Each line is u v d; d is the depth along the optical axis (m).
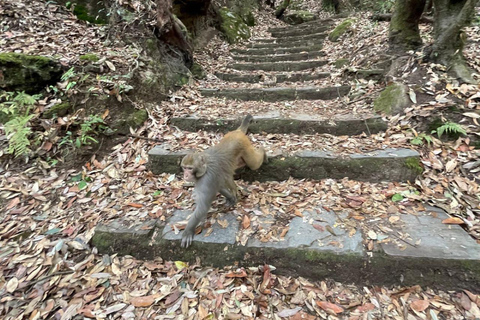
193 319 1.92
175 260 2.39
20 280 2.16
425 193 2.67
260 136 3.69
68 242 2.42
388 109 3.64
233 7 10.09
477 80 3.56
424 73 3.81
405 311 1.90
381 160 2.90
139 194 2.90
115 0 4.77
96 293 2.10
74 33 4.38
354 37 6.57
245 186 3.06
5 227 2.56
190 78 5.25
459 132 3.09
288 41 8.70
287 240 2.29
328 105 4.26
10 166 3.09
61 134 3.30
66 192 2.92
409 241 2.15
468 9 3.53
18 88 3.37
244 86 5.39
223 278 2.22
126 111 3.71
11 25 4.09
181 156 3.14
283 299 2.05
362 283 2.13
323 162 3.02
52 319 1.92
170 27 5.01
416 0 4.29
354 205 2.61
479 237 2.22
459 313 1.86
